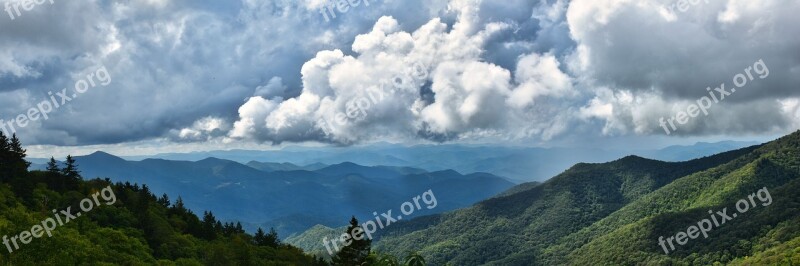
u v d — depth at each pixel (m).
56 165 174.25
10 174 158.00
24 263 114.81
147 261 138.50
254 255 168.00
